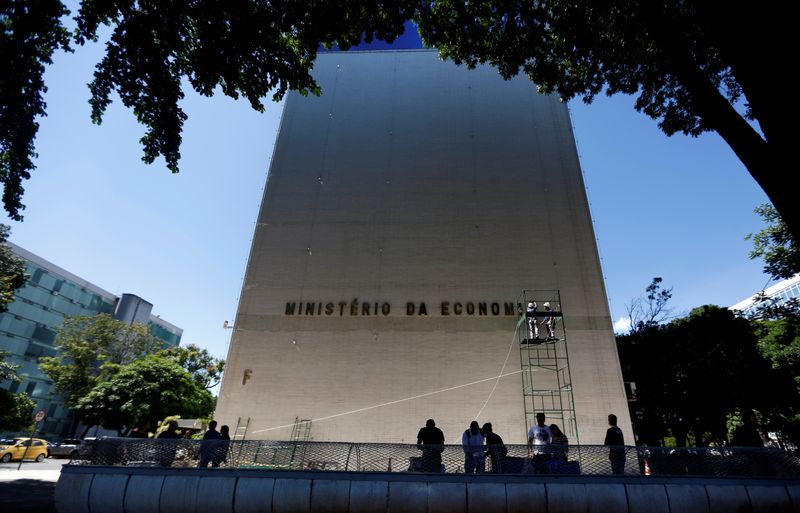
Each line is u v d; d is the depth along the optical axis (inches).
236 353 689.6
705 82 247.8
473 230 762.8
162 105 421.1
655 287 1002.1
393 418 642.2
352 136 860.0
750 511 299.9
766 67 195.8
